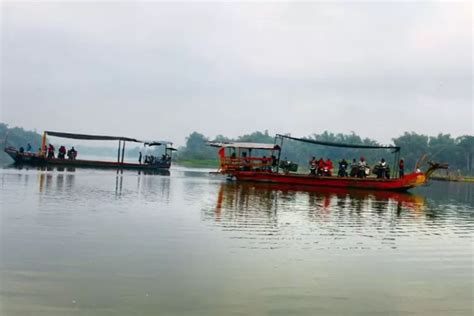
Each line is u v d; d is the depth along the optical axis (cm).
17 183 2822
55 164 5538
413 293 877
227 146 4209
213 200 2369
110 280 886
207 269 994
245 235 1399
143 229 1420
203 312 742
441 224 1805
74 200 2072
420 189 4631
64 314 714
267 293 848
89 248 1131
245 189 3247
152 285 867
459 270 1058
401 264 1102
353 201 2625
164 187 3152
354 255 1184
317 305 795
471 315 769
